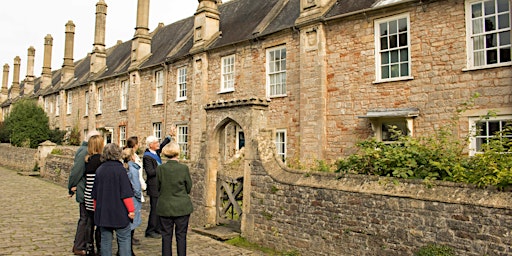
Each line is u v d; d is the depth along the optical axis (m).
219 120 8.72
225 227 8.62
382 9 11.70
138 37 23.16
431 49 10.86
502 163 5.09
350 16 12.41
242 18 18.38
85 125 28.62
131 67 23.14
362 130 12.01
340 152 12.45
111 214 5.22
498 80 9.69
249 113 8.01
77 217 9.58
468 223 4.96
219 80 17.11
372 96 11.90
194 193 9.18
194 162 9.72
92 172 6.11
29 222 8.81
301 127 13.38
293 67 14.02
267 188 7.57
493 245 4.73
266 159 7.84
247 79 15.81
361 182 6.18
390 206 5.71
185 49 19.91
